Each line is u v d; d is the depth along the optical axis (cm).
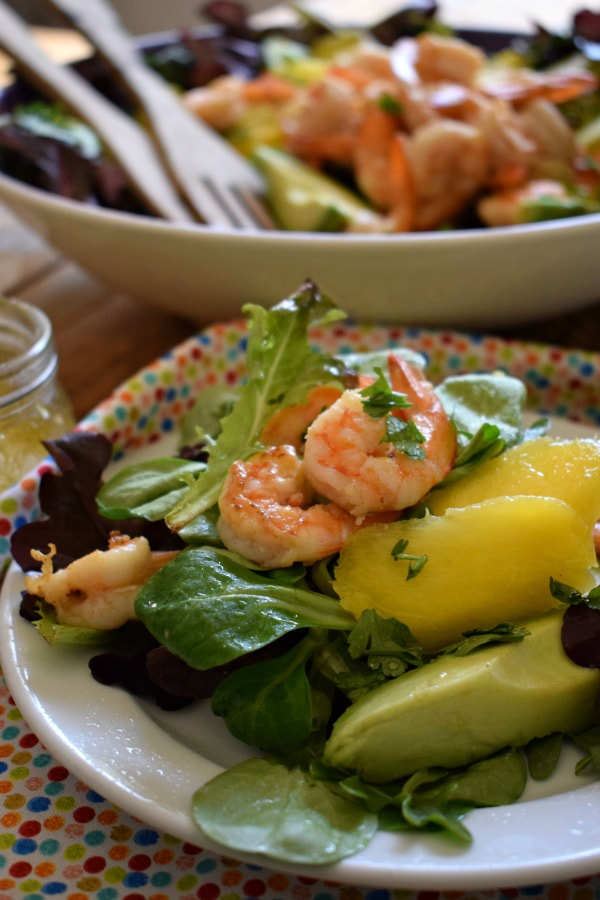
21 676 41
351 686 40
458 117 75
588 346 67
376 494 41
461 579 41
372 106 77
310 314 46
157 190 73
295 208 74
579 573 41
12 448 51
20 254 80
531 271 61
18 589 45
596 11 92
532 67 93
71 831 39
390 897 38
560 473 43
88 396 63
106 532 46
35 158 75
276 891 38
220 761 40
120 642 43
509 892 38
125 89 79
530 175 75
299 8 104
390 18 100
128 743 39
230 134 86
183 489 46
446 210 72
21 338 54
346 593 41
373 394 42
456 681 38
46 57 78
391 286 61
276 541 41
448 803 38
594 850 35
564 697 40
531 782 39
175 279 64
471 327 65
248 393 45
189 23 161
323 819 37
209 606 40
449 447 44
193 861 39
